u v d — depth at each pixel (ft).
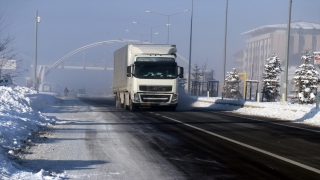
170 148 40.75
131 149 39.86
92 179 27.55
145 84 93.45
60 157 35.24
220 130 57.21
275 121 74.23
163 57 94.63
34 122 58.39
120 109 105.09
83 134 50.62
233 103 115.85
